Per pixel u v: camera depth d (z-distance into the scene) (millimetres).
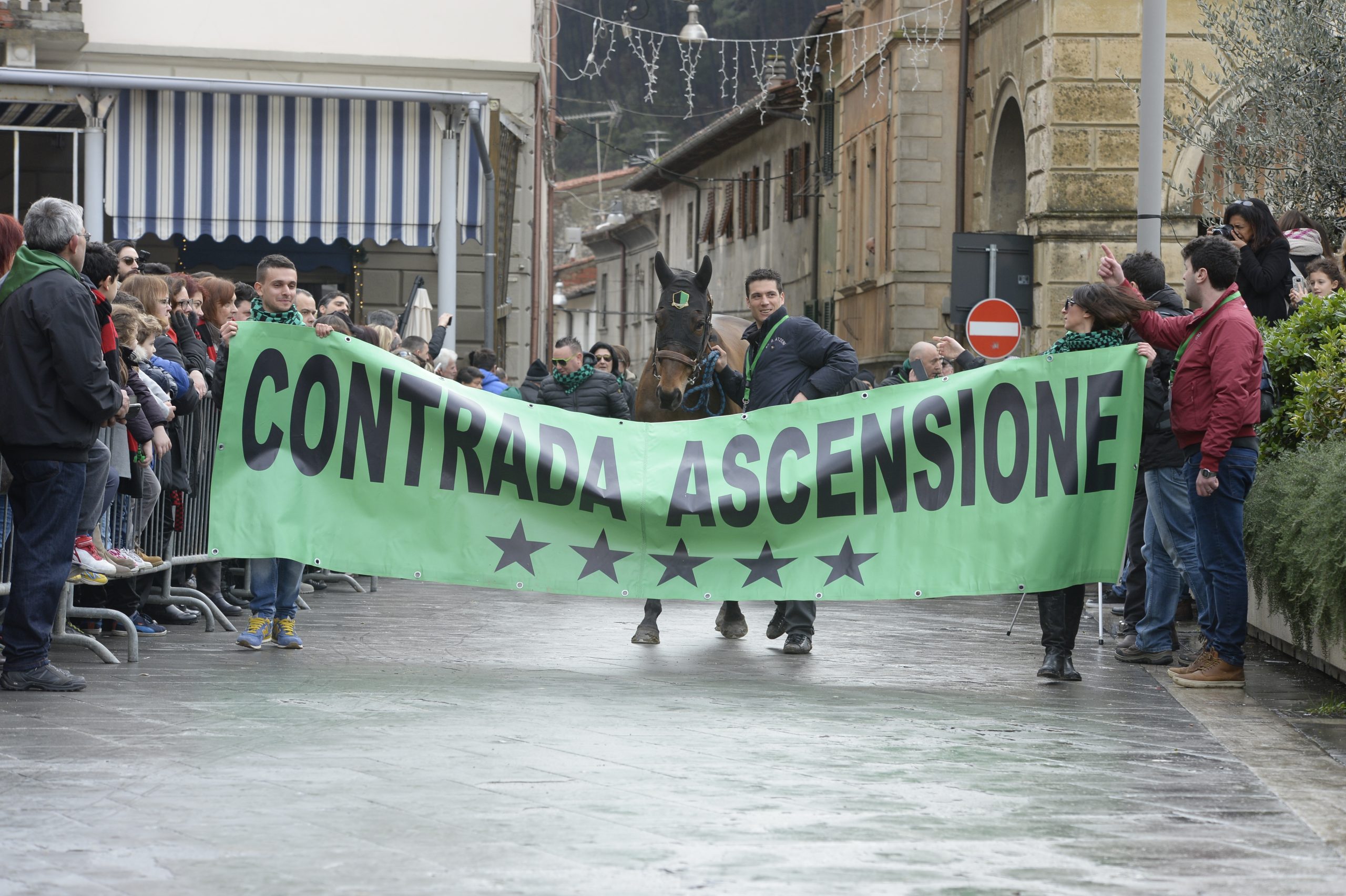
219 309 15000
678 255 79062
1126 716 9805
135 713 9117
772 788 7434
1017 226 35188
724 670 11656
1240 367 10602
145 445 12219
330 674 10859
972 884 5863
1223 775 7969
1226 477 10820
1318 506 10312
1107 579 11398
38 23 27984
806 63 49469
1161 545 12344
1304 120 18359
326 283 31266
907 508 11758
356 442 11914
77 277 10086
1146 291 12719
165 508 13414
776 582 11836
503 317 31609
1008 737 8961
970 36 36812
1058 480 11555
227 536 11789
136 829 6469
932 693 10711
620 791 7301
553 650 12617
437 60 30375
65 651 11867
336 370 11906
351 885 5719
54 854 6082
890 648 13312
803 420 11930
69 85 23625
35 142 28922
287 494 11867
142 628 13086
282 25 29891
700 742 8570
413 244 25297
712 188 71375
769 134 60906
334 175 25062
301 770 7613
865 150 44969
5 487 10664
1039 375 11625
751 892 5711
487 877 5844
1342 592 10211
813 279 53562
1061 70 29125
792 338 12938
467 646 12797
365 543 11867
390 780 7430
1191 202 28547
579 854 6172
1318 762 8344
